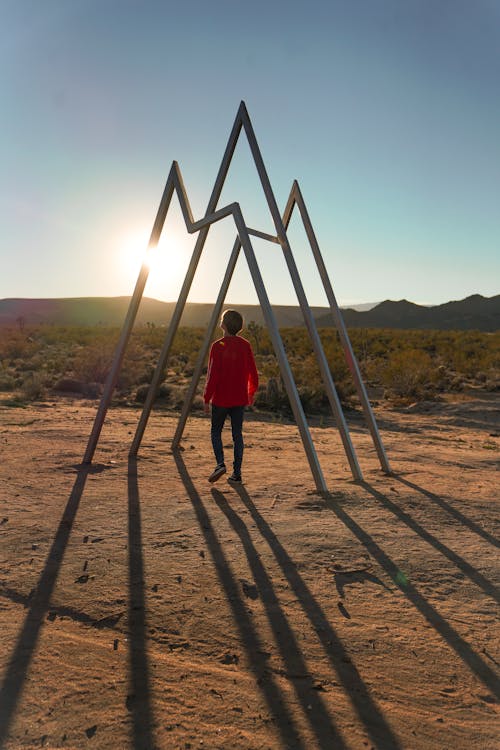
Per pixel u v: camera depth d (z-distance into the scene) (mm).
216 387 5309
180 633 2639
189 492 5141
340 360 25875
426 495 5172
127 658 2400
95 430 6098
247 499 4934
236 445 5488
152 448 7215
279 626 2729
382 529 4195
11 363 24562
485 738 1967
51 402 12695
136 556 3582
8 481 5277
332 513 4559
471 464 6965
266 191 5598
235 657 2443
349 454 5746
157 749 1846
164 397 13945
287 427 10234
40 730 1918
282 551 3723
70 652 2428
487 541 4000
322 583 3242
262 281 4984
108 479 5527
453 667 2412
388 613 2896
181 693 2162
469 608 2980
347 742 1921
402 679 2312
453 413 13781
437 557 3676
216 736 1926
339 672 2346
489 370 24281
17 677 2223
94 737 1892
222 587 3158
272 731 1965
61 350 34156
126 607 2881
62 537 3889
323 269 6203
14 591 3020
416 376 18328
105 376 17484
